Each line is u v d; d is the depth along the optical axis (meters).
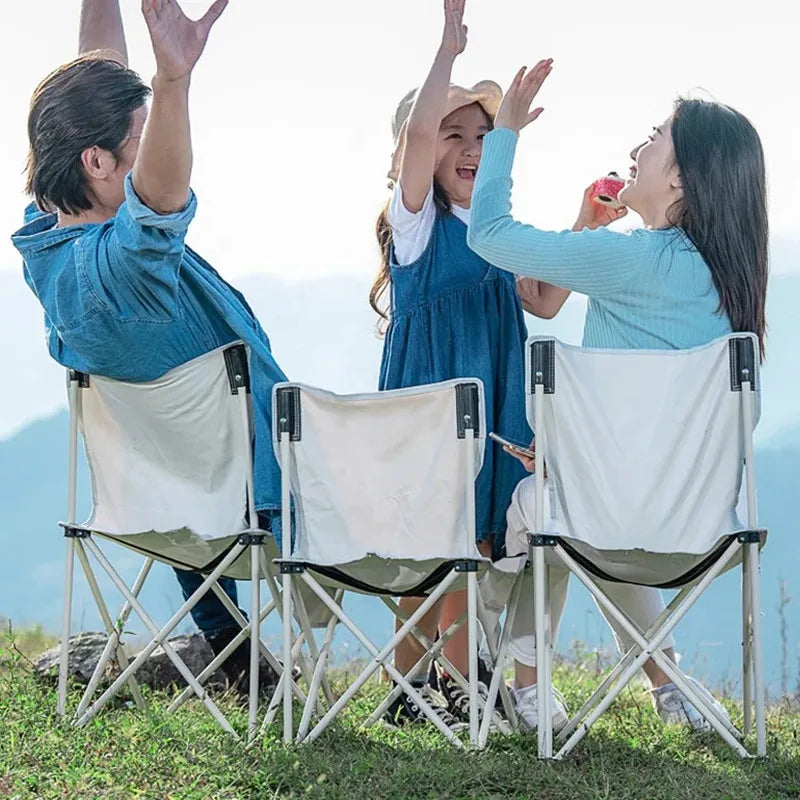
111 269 4.54
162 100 4.29
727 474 4.39
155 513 4.79
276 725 4.75
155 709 4.97
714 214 4.61
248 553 4.88
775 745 4.58
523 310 5.50
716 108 4.69
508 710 4.82
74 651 5.94
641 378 4.36
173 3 4.28
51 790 3.98
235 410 4.73
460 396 4.37
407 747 4.53
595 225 5.25
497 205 4.64
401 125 5.55
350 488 4.47
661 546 4.33
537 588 4.32
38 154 4.92
